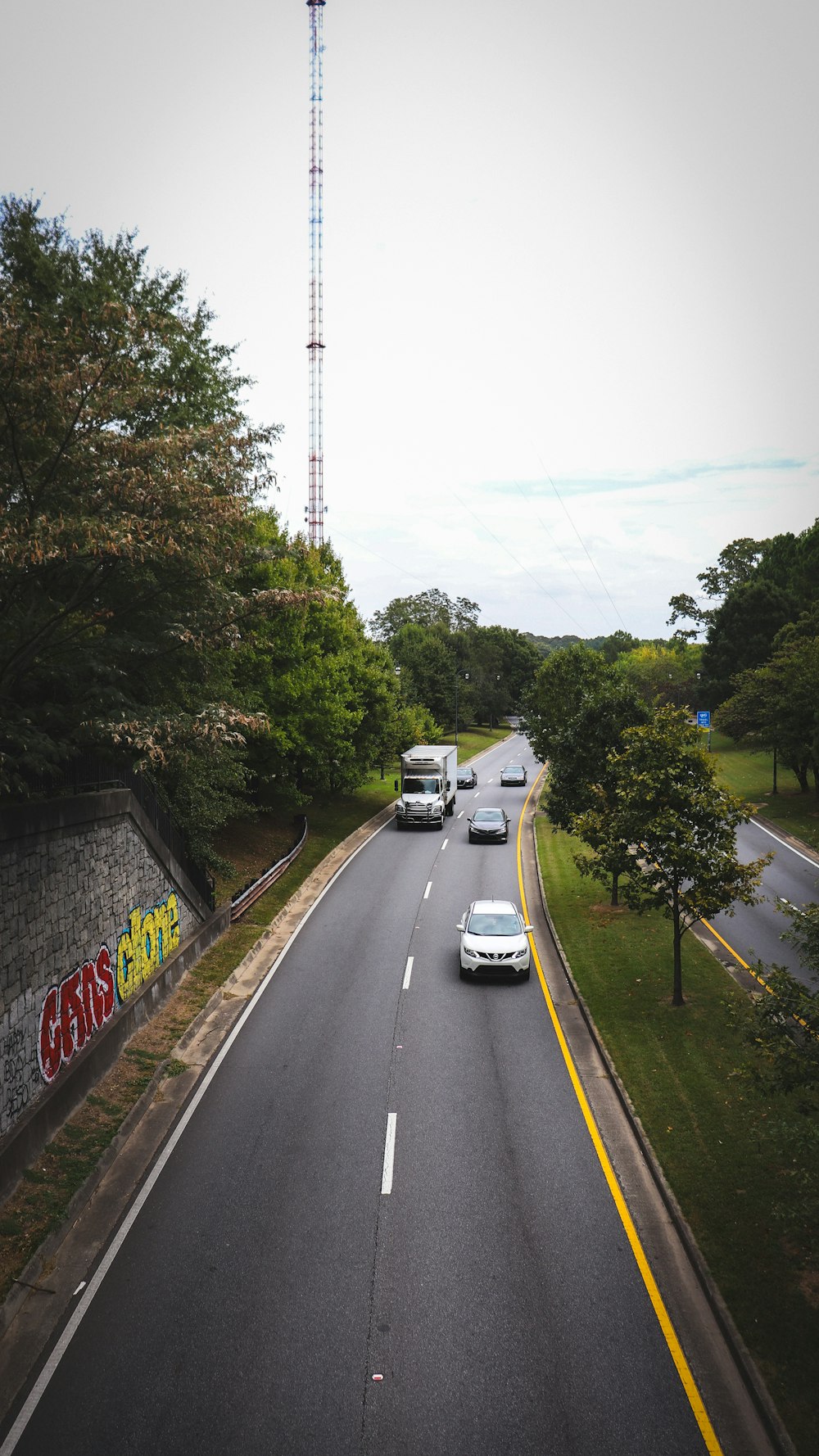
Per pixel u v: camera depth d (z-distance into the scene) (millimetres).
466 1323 9711
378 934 26141
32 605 14820
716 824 19766
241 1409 8492
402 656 96938
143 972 19484
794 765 51844
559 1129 14172
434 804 45688
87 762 17266
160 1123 14531
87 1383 8844
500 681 131375
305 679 37656
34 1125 13031
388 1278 10484
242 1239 11289
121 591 16234
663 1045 17203
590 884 31859
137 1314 9883
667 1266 10719
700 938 25000
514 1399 8633
